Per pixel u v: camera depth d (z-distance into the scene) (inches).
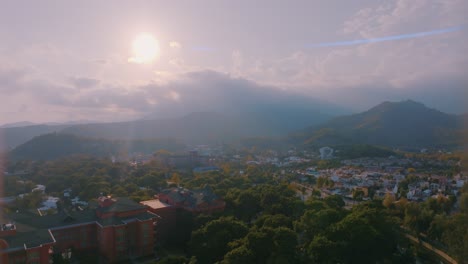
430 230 6190.9
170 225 6230.3
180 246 5876.0
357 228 4717.0
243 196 6904.5
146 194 7815.0
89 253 5246.1
